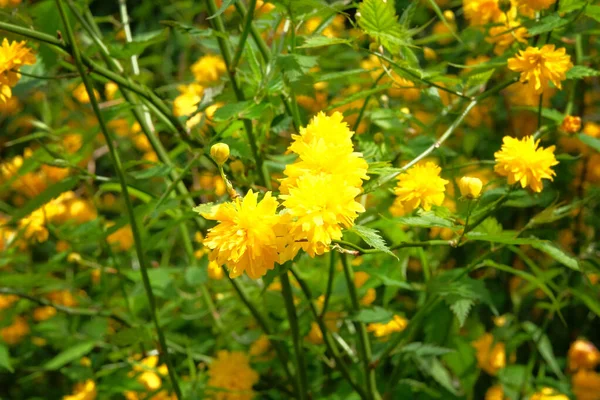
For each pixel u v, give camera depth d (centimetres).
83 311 94
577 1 71
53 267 98
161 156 84
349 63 110
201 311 101
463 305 74
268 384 94
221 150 57
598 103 120
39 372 101
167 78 132
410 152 81
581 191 105
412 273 108
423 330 92
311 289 86
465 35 93
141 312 104
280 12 75
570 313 111
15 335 117
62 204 116
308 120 75
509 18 81
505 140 67
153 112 81
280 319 95
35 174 114
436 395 89
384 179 65
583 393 98
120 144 132
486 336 96
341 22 114
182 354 100
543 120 110
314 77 69
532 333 97
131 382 94
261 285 95
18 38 73
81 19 79
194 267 92
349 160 55
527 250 109
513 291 107
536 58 68
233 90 76
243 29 72
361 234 54
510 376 96
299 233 53
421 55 116
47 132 98
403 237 82
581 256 96
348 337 88
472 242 98
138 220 77
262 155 77
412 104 111
